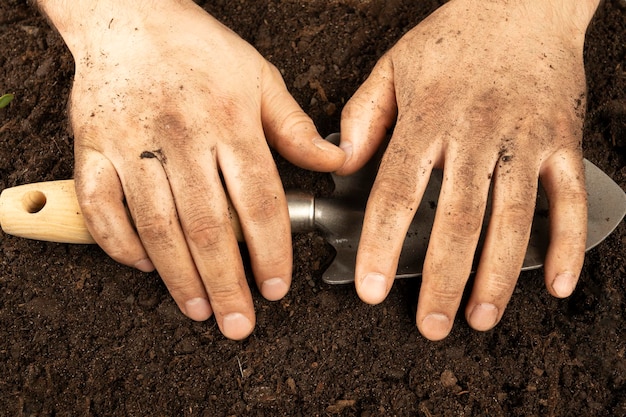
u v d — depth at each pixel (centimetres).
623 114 54
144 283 49
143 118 46
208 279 45
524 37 50
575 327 49
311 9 58
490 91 47
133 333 48
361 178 51
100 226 45
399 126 47
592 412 47
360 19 58
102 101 47
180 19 50
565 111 48
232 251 45
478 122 46
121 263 49
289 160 49
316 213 49
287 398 46
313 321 48
